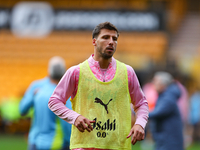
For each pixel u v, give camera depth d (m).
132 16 71.69
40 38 74.19
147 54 70.50
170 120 20.25
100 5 80.75
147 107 11.59
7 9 74.31
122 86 11.25
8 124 53.34
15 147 36.84
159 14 71.25
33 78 71.44
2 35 74.56
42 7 73.88
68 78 11.19
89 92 11.09
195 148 38.44
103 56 11.16
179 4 83.75
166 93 20.52
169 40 75.31
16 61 72.88
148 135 39.28
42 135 16.98
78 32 73.44
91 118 10.98
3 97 69.06
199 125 45.69
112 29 11.23
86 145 10.96
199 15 84.75
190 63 62.91
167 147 20.09
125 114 11.20
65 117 10.82
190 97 49.34
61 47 73.38
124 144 11.08
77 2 80.69
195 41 75.81
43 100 17.14
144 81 55.84
